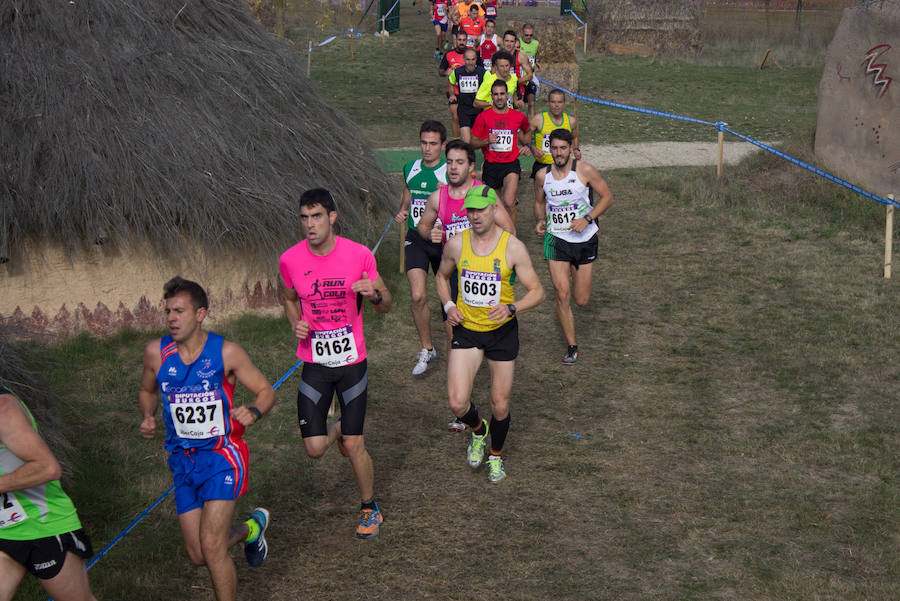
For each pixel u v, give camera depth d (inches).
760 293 608.4
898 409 435.2
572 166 477.4
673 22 1812.3
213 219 511.5
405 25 2023.9
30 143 482.6
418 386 481.4
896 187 741.3
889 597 290.5
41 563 235.0
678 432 421.1
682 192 848.3
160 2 575.2
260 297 550.3
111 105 507.5
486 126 645.9
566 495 365.7
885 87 737.6
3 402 226.4
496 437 373.1
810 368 486.3
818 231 728.3
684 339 538.3
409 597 298.7
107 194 487.2
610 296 617.6
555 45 1334.9
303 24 1904.5
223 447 271.7
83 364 481.7
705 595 296.2
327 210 311.7
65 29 526.6
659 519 345.1
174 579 310.3
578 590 300.8
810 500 355.6
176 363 265.3
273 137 560.1
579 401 459.5
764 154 876.0
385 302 333.1
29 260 487.2
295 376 482.3
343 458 401.1
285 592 302.0
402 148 1014.4
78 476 370.0
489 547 328.2
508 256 347.9
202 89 546.6
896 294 592.4
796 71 1659.7
